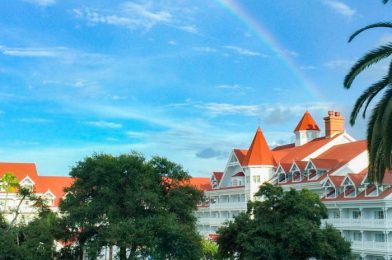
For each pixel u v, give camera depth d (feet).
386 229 220.64
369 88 102.99
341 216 250.78
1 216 204.33
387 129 92.99
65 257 212.64
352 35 101.65
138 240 193.98
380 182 108.17
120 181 205.67
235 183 349.82
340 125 329.52
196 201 229.45
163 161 223.30
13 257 184.24
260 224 178.60
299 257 175.22
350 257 180.45
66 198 220.02
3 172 415.03
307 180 278.87
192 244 205.46
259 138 334.44
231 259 197.06
